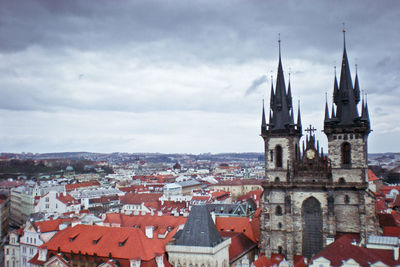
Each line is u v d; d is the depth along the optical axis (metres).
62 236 141.88
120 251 128.12
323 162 149.88
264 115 162.38
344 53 152.12
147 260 123.00
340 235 145.25
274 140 157.88
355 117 145.88
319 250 148.12
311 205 150.12
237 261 147.50
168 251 132.00
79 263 131.25
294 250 150.62
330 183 146.12
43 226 162.12
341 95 149.75
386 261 99.69
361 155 145.00
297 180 152.00
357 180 144.88
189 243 130.38
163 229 169.00
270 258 148.62
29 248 161.25
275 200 155.38
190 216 136.75
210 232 131.75
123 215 190.25
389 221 156.50
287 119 158.25
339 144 147.88
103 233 137.12
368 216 143.00
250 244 164.75
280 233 154.25
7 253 171.25
